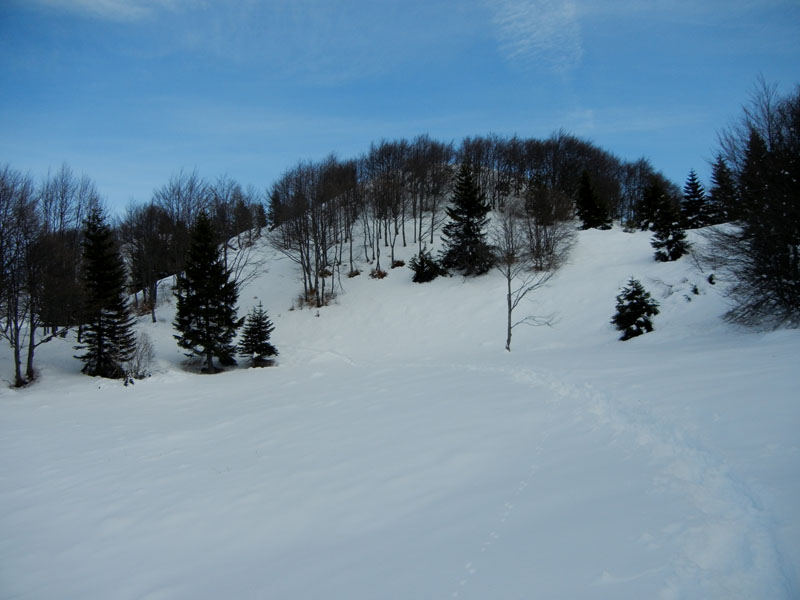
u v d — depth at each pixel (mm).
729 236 16750
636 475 5309
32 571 5723
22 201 22250
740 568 3408
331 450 8656
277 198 44938
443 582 3916
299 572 4723
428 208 51875
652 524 4180
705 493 4570
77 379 21781
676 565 3527
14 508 7758
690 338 17562
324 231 36688
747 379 7910
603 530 4227
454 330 27906
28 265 21266
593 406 8492
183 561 5539
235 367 25453
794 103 15297
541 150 58938
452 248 35938
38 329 29922
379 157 54000
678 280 24562
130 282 39969
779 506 4004
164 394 18344
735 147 16625
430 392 12523
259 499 6965
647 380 9438
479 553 4277
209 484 7930
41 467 9844
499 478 6047
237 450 9812
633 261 30922
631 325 21469
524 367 14188
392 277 37875
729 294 17391
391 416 10398
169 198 37250
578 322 25109
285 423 11555
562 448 6707
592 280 29031
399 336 28703
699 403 7086
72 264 26453
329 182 40281
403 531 5133
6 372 21656
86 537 6500
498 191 56562
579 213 46438
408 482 6500
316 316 33156
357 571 4469
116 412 15359
